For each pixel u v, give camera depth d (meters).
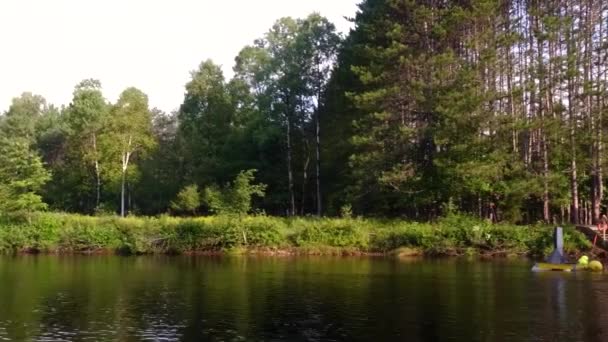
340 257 36.94
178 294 22.11
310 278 26.42
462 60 41.66
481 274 27.53
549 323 16.70
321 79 60.47
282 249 38.84
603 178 44.22
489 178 40.75
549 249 35.50
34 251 41.62
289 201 62.34
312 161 62.78
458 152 39.62
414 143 42.97
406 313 18.22
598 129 41.09
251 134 62.97
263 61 64.12
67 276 27.59
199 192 59.06
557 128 40.53
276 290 22.91
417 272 28.39
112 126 69.50
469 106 39.25
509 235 36.22
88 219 42.88
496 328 16.14
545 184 40.06
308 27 60.53
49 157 84.44
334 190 55.72
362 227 38.78
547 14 42.81
